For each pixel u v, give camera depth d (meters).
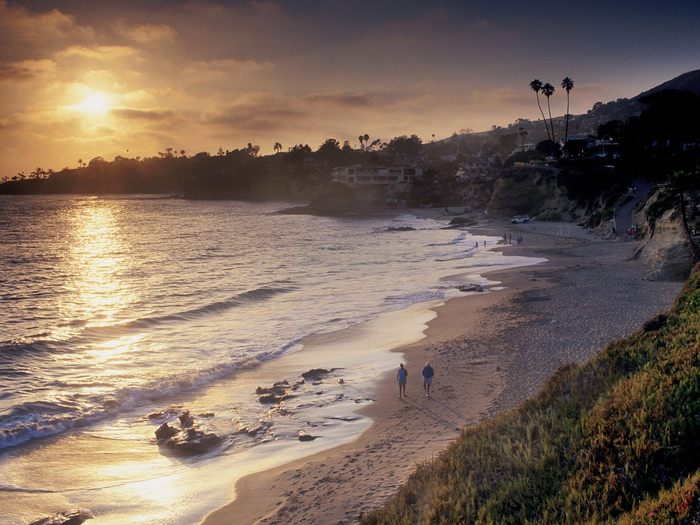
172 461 22.88
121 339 40.62
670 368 17.80
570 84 163.62
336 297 54.56
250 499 19.39
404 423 25.17
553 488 15.03
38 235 131.12
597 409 17.33
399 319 45.28
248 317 47.16
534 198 140.25
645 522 12.34
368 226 146.88
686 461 14.05
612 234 89.12
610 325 37.78
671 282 51.47
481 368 31.70
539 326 39.22
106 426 26.20
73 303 53.81
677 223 58.78
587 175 120.88
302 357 36.31
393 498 17.53
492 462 16.94
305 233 129.00
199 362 35.09
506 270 65.94
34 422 25.73
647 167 106.75
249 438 24.72
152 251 97.69
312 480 20.19
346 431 24.95
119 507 19.42
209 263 80.88
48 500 19.84
